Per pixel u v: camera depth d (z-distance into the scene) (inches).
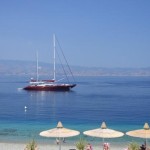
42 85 6136.8
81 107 3833.7
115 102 4451.3
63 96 5378.9
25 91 6309.1
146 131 1041.5
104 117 2952.8
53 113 3280.0
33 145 1092.5
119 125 2445.9
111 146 1504.7
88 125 2437.3
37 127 2278.5
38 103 4340.6
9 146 1489.9
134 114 3169.3
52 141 1638.8
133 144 1058.1
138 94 5910.4
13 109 3646.7
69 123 2559.1
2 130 2085.4
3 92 6387.8
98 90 6998.0
